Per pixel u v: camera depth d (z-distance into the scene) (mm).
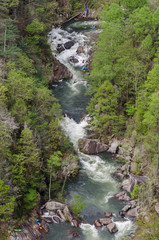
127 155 67062
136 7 80812
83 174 63969
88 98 84438
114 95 68688
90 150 68938
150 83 63094
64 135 71000
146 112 60812
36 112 63844
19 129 57188
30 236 48969
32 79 70000
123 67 70000
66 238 50031
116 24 72375
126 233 51062
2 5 80375
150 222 51906
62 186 60438
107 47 72875
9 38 72000
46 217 53125
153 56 73188
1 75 60625
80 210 53938
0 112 52281
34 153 52375
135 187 56406
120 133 70688
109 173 64438
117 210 55531
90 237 50406
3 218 47625
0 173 47625
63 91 87188
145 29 74438
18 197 51219
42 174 57656
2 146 48750
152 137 59750
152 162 60531
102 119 70812
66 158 65062
